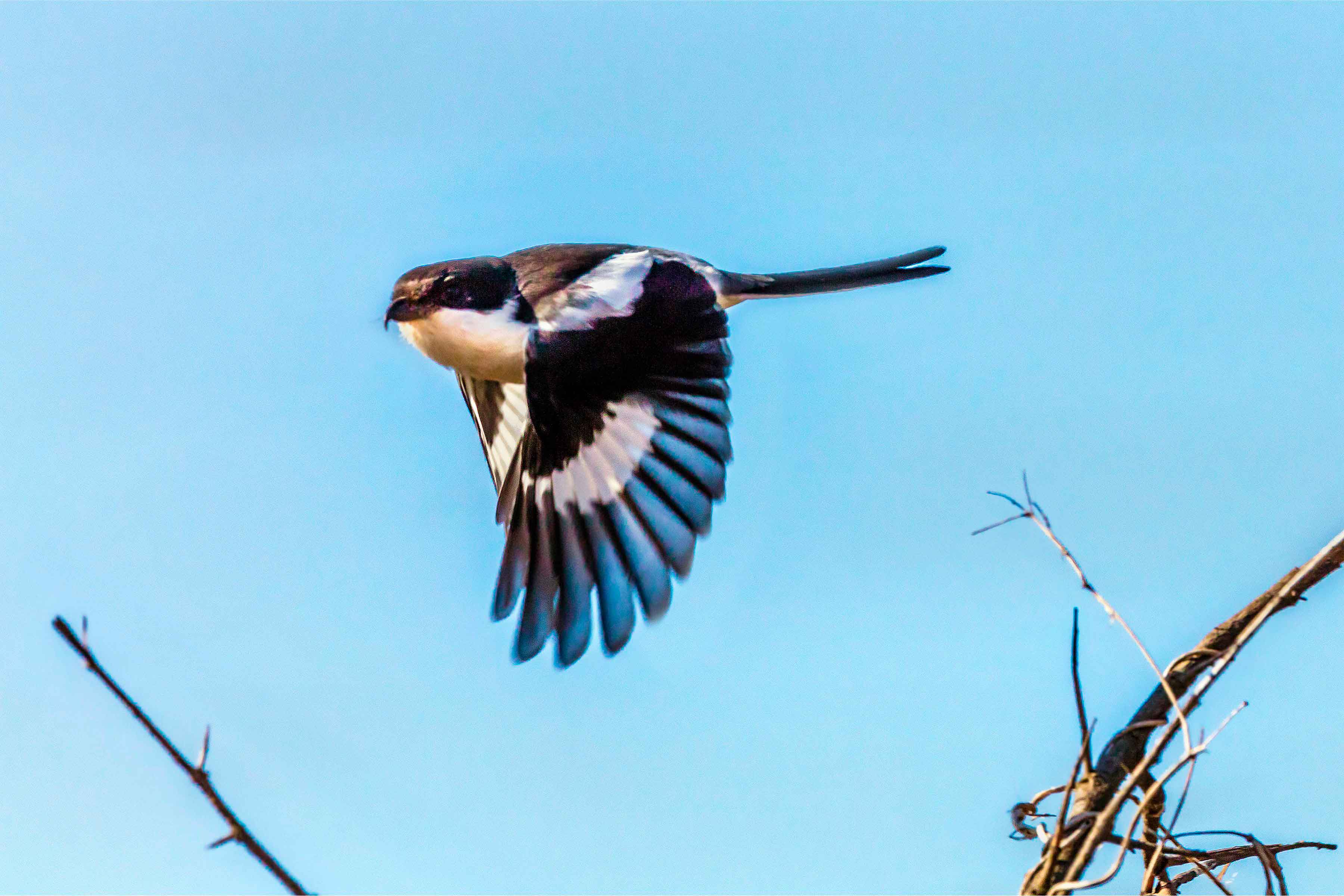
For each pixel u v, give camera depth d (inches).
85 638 176.6
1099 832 197.3
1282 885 225.8
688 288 345.1
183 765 180.1
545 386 332.5
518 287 356.5
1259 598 217.3
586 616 306.8
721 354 332.5
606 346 335.6
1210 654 216.7
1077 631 209.9
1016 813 235.0
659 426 323.3
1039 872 203.6
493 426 391.9
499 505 350.6
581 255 364.2
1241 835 228.2
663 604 303.0
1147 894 219.5
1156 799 220.5
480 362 354.3
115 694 177.8
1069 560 222.5
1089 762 217.8
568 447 325.4
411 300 356.8
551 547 316.8
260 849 183.5
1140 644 215.3
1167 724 212.7
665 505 313.4
